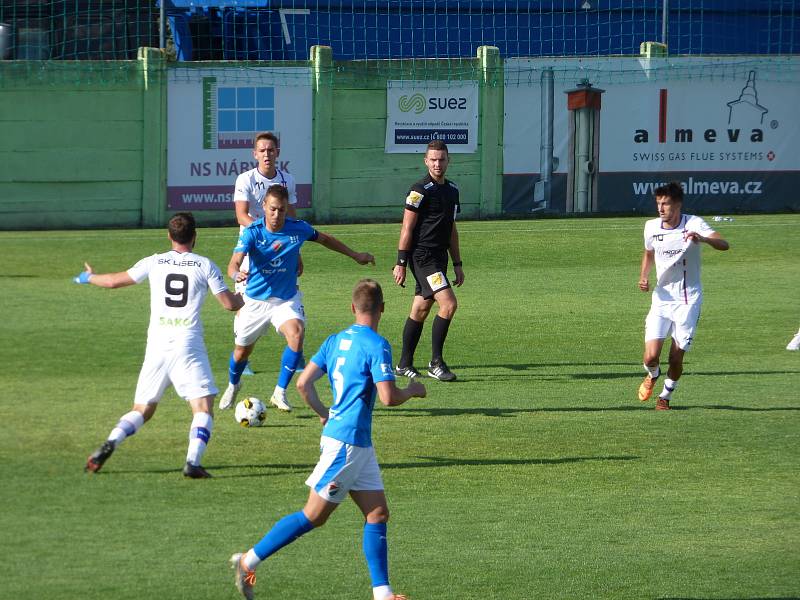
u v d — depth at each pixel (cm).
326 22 9944
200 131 8569
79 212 8519
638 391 3697
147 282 5984
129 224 8594
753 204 9250
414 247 3991
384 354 1983
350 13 9962
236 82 8556
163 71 8475
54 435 3123
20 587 2008
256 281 3325
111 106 8456
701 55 9031
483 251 7088
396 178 8862
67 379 3875
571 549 2277
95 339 4559
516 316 5212
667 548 2288
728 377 4050
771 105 9156
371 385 1991
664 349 4641
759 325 5000
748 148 9175
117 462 2859
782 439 3195
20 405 3491
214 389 2738
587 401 3672
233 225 8631
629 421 3403
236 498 2558
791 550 2281
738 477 2812
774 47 10356
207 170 8612
